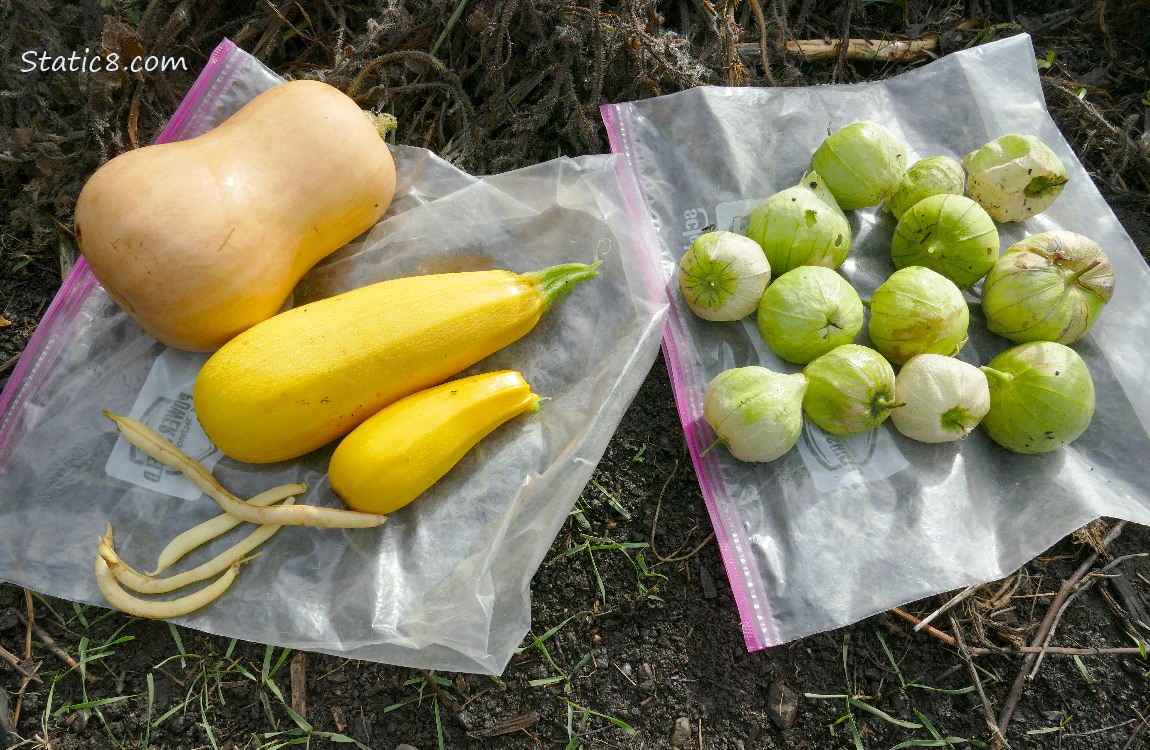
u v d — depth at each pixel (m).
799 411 0.35
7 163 0.40
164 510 0.35
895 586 0.35
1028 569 0.38
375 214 0.37
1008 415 0.36
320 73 0.42
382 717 0.34
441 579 0.34
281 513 0.33
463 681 0.34
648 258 0.39
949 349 0.36
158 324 0.32
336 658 0.34
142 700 0.34
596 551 0.37
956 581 0.35
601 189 0.39
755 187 0.42
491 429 0.34
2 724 0.33
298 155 0.33
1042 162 0.39
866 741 0.34
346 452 0.32
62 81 0.40
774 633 0.34
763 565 0.35
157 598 0.33
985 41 0.49
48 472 0.35
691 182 0.42
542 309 0.35
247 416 0.31
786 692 0.35
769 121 0.43
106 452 0.35
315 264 0.38
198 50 0.42
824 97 0.43
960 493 0.36
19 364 0.36
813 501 0.36
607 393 0.36
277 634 0.33
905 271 0.37
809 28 0.48
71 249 0.40
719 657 0.35
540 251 0.39
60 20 0.40
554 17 0.43
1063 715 0.35
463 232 0.38
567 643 0.35
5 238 0.40
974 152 0.41
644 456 0.38
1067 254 0.37
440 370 0.33
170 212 0.31
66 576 0.34
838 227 0.37
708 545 0.37
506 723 0.34
